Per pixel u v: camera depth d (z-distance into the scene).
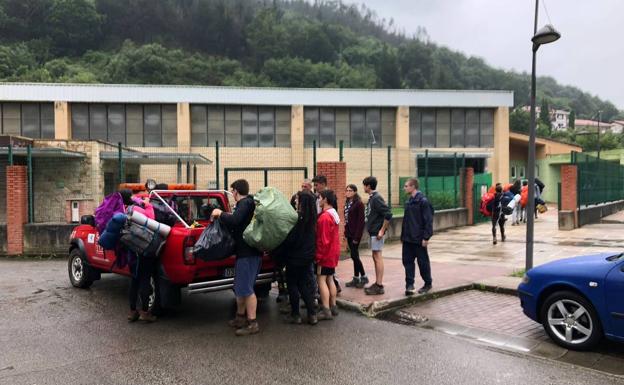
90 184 19.02
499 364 4.91
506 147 37.44
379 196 7.65
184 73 66.38
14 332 5.97
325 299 6.61
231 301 7.73
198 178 26.44
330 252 6.55
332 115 36.84
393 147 36.78
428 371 4.71
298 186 24.70
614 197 24.86
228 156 35.00
